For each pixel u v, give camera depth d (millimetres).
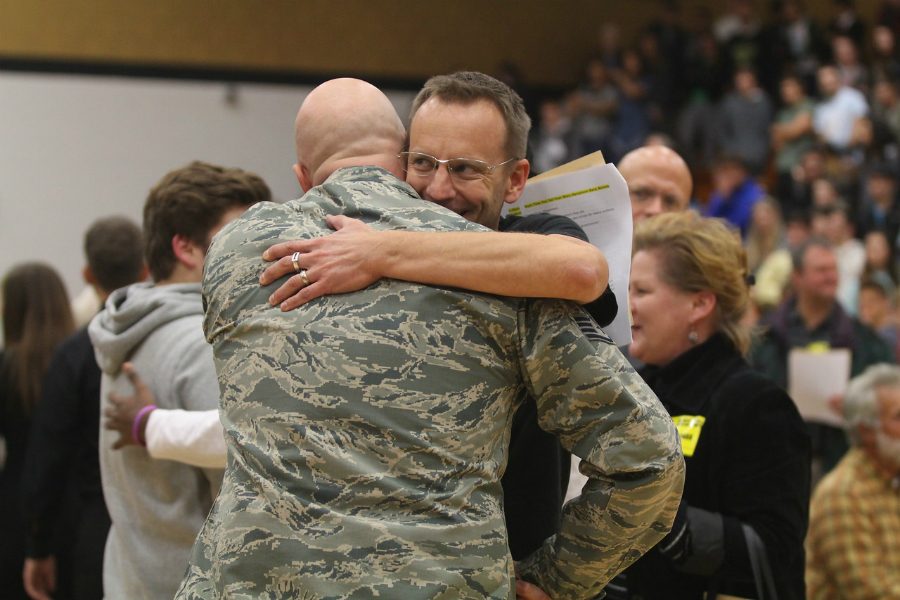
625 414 2264
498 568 2195
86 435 4105
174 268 3686
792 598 3164
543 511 2705
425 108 2621
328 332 2279
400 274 2311
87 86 14781
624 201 2881
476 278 2285
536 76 18891
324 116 2678
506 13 18531
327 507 2164
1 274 14266
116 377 3557
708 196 15531
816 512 4648
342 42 16844
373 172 2572
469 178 2584
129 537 3443
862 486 4578
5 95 14453
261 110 15812
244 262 2443
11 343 5605
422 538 2137
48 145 14555
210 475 3379
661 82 16922
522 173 2703
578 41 19125
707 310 3385
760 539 3078
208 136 15477
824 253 7434
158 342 3484
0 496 5492
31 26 14648
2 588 5461
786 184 14312
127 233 4828
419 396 2227
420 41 17672
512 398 2363
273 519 2180
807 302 7496
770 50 16594
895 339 8969
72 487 4359
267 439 2252
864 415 4582
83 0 14852
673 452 2279
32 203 14438
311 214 2508
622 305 2838
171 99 15266
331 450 2193
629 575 3266
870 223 13062
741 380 3275
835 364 6488
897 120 14055
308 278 2342
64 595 4559
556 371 2295
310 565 2127
